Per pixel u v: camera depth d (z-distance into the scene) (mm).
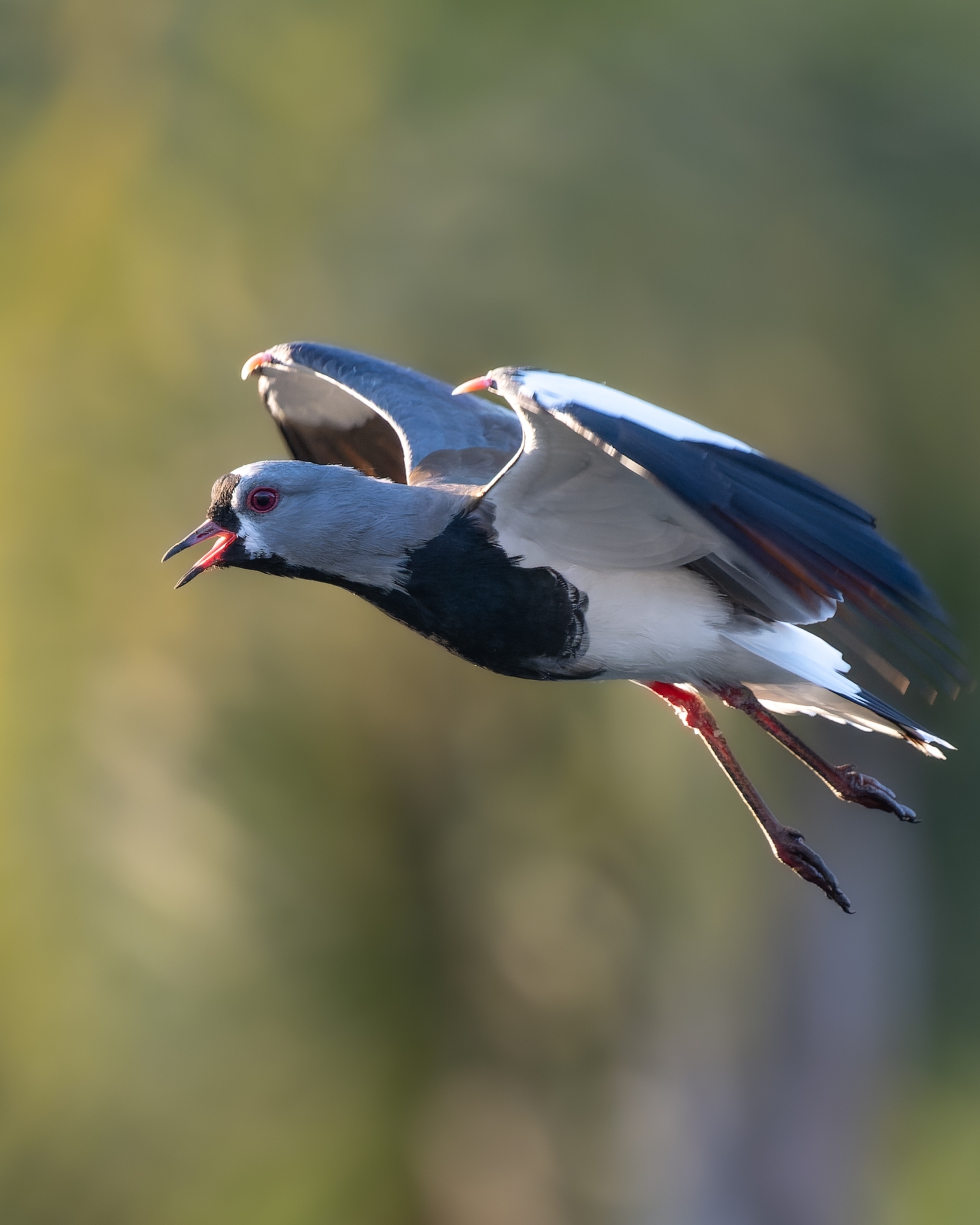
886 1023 16984
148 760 14164
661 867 14445
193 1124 14820
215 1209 14914
